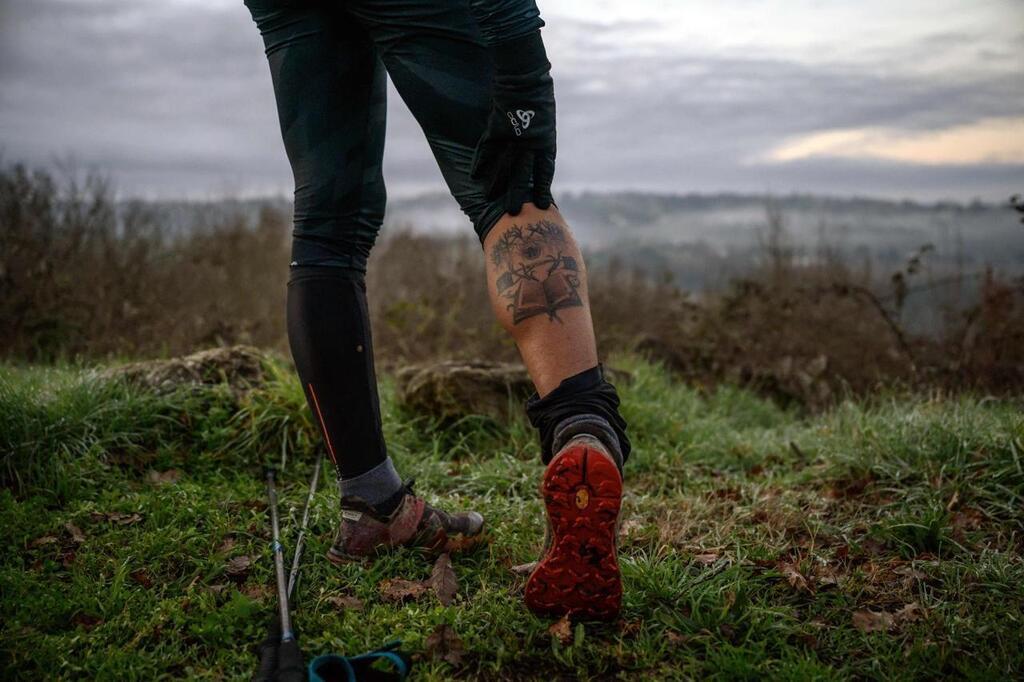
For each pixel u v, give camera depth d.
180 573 2.18
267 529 2.42
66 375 3.35
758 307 6.46
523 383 3.88
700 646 1.91
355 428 2.16
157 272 6.96
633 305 7.78
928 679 1.78
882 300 6.30
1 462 2.72
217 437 3.08
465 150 1.92
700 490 3.10
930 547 2.44
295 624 1.94
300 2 2.06
